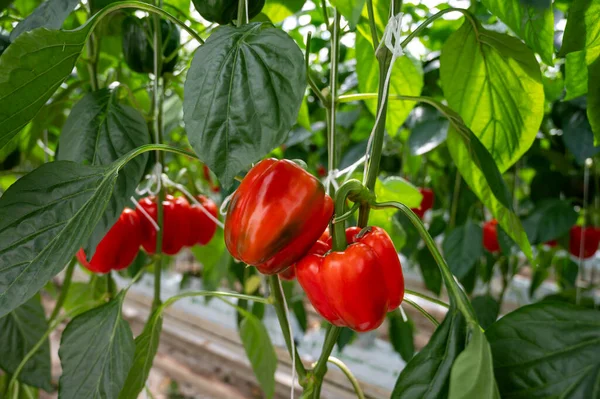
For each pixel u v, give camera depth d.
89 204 0.42
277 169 0.41
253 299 0.54
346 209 0.46
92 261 0.62
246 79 0.36
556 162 1.19
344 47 1.38
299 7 0.75
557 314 0.39
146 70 0.72
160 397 2.16
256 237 0.40
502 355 0.38
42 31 0.39
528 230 0.99
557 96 0.95
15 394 0.85
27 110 0.44
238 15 0.45
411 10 1.25
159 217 0.66
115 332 0.56
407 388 0.38
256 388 2.08
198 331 2.27
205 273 1.23
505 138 0.64
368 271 0.40
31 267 0.40
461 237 1.13
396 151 1.55
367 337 1.80
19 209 0.42
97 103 0.56
